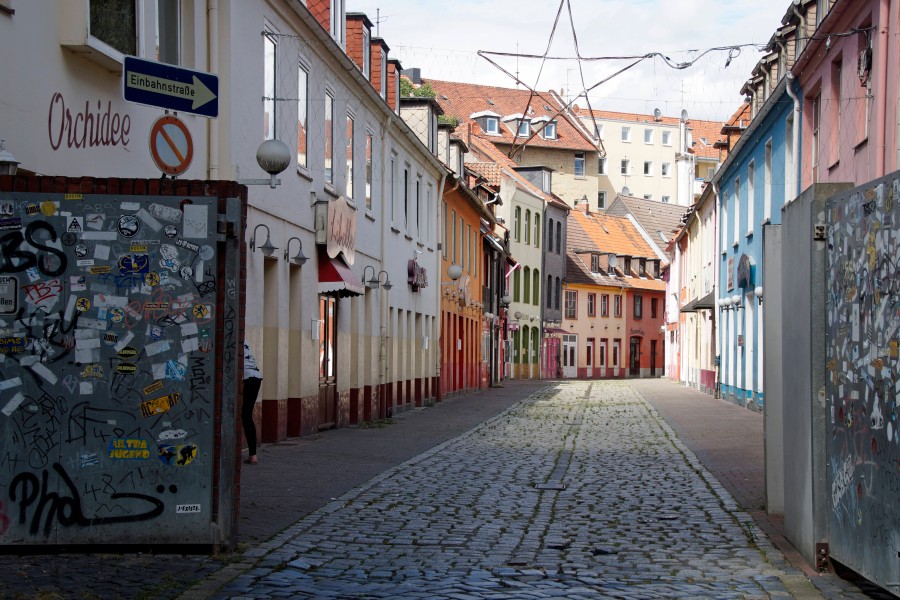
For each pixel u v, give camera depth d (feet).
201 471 27.37
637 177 369.30
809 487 27.63
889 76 61.00
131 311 27.22
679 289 203.10
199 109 30.07
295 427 66.95
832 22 72.64
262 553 28.40
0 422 27.04
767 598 24.22
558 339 258.16
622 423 86.99
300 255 63.82
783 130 92.22
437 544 31.24
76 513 27.20
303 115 68.64
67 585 23.91
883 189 22.07
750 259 105.50
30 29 34.30
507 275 206.69
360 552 29.66
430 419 92.89
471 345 158.10
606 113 364.99
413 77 220.84
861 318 23.53
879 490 22.35
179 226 27.25
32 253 27.09
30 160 34.30
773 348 36.40
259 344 59.11
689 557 29.48
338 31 79.25
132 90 28.60
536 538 32.58
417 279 110.32
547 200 249.34
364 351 89.45
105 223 27.17
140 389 27.25
